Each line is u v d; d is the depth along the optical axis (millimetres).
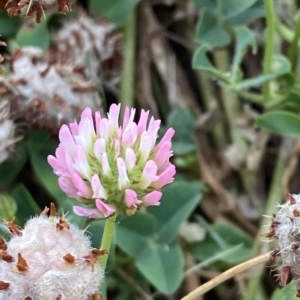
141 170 116
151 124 117
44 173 150
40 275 112
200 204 168
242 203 168
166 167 117
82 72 152
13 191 152
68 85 147
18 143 152
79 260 113
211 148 174
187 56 178
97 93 151
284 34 163
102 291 131
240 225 168
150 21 175
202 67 149
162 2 176
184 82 177
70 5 126
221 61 176
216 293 163
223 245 158
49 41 159
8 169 152
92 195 116
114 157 116
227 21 158
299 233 120
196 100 177
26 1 124
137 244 147
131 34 172
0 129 144
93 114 145
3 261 113
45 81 145
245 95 163
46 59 148
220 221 167
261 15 158
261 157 170
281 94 160
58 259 112
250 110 171
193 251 161
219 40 158
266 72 154
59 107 146
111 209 115
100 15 162
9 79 144
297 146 165
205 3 158
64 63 151
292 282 130
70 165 115
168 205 149
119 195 116
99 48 158
